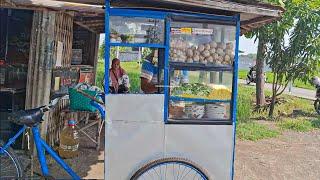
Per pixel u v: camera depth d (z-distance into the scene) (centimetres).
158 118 387
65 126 669
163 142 390
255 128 924
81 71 841
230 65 402
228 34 399
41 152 413
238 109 1053
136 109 383
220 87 402
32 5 553
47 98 596
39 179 411
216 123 397
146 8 396
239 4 377
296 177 588
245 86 2222
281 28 1042
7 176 422
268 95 1586
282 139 840
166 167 390
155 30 387
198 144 396
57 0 528
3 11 661
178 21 389
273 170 614
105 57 380
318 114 1246
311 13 1086
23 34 666
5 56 668
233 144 402
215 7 373
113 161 384
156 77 437
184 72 394
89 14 691
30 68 590
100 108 465
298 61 1136
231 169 404
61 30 675
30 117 403
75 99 610
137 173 380
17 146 584
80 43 948
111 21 380
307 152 736
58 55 656
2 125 612
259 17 451
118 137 383
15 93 612
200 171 389
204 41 396
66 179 493
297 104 1423
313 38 1109
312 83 1309
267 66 1243
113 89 433
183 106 395
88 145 677
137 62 464
